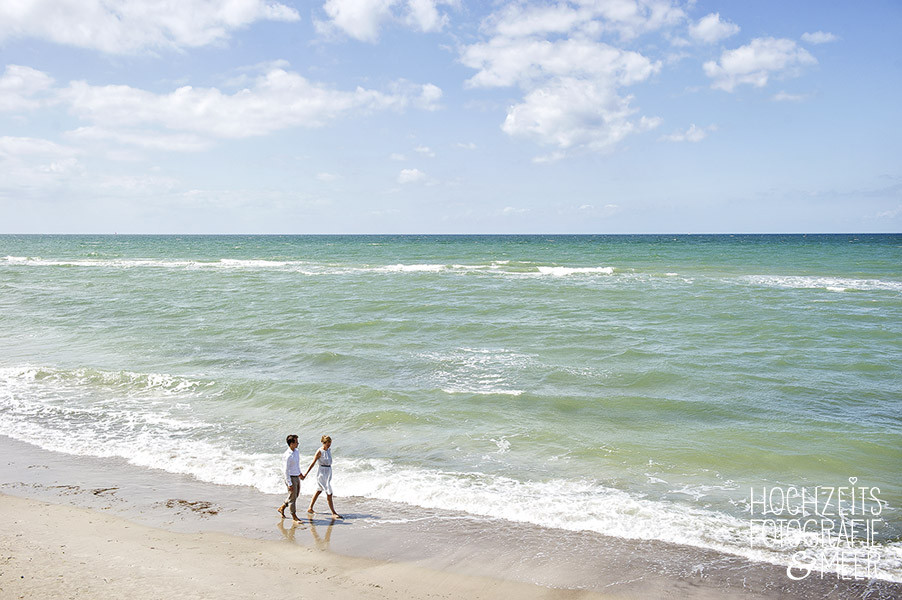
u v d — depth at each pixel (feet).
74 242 444.55
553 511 30.66
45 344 69.41
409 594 23.39
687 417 44.27
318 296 105.29
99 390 51.67
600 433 41.34
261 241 483.92
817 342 67.26
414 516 30.30
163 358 62.64
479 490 33.06
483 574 25.03
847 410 45.55
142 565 24.91
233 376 55.36
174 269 162.20
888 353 62.13
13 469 35.88
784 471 35.29
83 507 30.83
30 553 25.52
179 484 34.17
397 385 52.49
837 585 24.17
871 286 115.75
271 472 35.91
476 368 57.72
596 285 119.55
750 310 87.86
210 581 23.81
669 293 106.52
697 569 25.40
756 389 50.49
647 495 32.42
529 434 41.09
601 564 25.82
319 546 27.27
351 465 36.47
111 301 101.24
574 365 58.34
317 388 50.80
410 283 124.57
